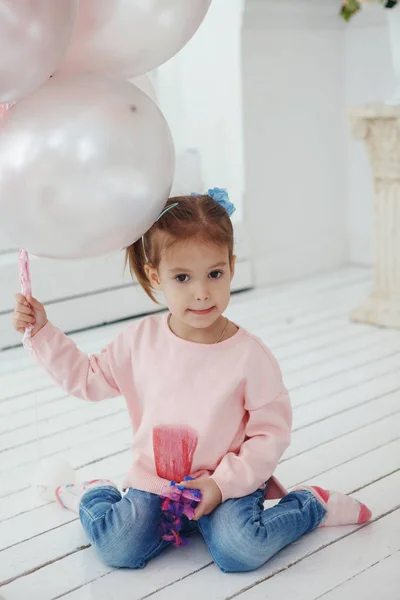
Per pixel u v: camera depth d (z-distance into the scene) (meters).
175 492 1.30
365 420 1.92
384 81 3.22
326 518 1.43
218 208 1.36
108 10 1.07
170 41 1.15
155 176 1.12
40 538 1.46
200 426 1.35
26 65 1.00
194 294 1.32
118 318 2.85
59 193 1.06
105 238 1.12
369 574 1.30
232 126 3.09
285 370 2.30
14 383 2.28
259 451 1.35
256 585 1.29
